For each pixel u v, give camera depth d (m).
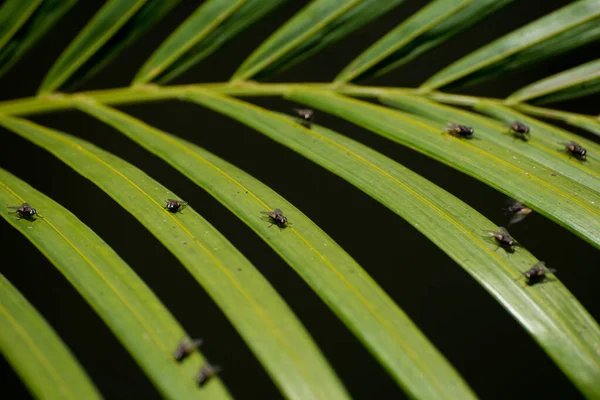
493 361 0.70
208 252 0.41
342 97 0.47
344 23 0.48
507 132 0.46
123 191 0.43
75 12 0.71
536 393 0.69
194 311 0.72
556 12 0.47
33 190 0.43
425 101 0.47
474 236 0.42
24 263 0.69
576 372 0.40
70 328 0.70
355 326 0.40
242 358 0.71
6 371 0.62
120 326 0.40
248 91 0.48
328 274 0.41
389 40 0.47
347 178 0.43
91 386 0.39
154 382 0.39
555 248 0.71
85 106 0.47
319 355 0.39
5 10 0.47
